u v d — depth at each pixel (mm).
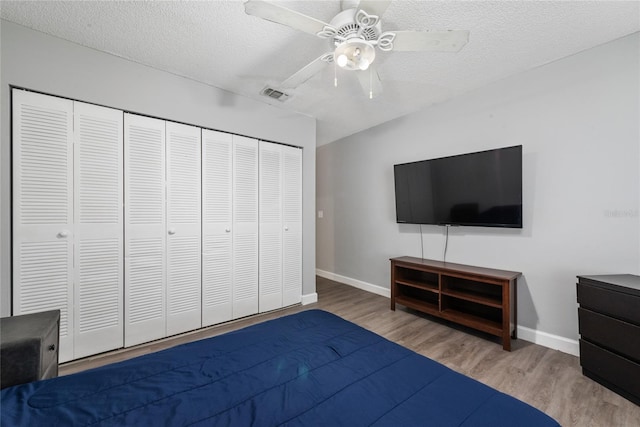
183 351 1225
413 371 1078
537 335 2299
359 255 4070
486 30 1821
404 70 2336
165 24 1777
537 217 2301
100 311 2092
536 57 2146
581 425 1413
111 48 2041
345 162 4297
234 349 1246
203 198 2592
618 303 1618
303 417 831
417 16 1687
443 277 2701
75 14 1688
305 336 1384
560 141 2172
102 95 2076
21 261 1812
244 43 1979
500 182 2424
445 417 823
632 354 1551
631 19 1715
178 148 2447
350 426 793
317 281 4473
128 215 2203
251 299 2922
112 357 2068
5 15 1701
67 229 1961
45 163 1887
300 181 3330
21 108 1810
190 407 866
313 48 2039
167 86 2365
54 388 948
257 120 2938
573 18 1709
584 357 1830
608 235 1965
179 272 2457
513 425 789
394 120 3512
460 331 2568
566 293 2156
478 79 2506
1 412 822
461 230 2838
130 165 2215
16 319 1345
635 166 1857
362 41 1426
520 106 2389
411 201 3160
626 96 1887
